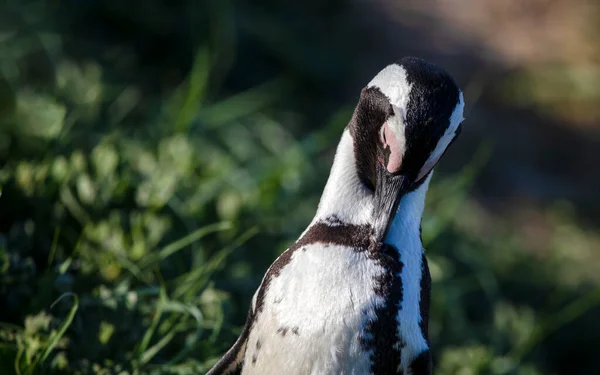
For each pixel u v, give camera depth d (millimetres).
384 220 5867
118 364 7051
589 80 20344
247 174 11297
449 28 21000
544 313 13117
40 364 6789
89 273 7762
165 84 13945
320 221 6121
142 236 8328
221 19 14781
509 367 9930
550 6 22859
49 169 8688
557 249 15234
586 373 12930
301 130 14594
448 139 5875
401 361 5891
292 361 5797
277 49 15938
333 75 16594
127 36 14266
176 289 7945
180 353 7316
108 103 11820
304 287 5840
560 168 17984
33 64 12008
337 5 19047
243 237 8320
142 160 9539
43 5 13242
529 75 20297
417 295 6004
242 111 12680
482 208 15797
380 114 5934
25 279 7438
